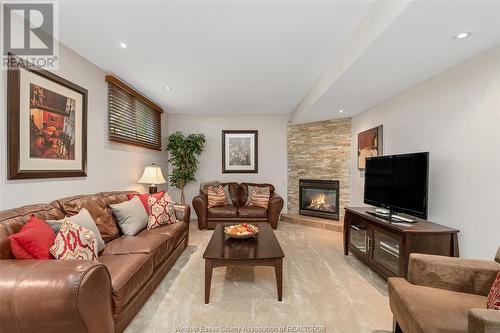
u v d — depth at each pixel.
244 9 1.78
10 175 1.79
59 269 1.21
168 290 2.20
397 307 1.44
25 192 1.94
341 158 4.51
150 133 4.26
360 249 2.90
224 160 5.34
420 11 1.38
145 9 1.78
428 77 2.44
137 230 2.55
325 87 2.88
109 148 3.09
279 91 3.73
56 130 2.22
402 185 2.45
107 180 3.05
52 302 1.13
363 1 1.69
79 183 2.54
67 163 2.35
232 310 1.91
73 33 2.12
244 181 5.36
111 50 2.43
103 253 2.01
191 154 4.95
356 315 1.86
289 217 4.91
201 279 2.42
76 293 1.14
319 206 4.85
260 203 4.61
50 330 1.17
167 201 3.04
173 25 1.99
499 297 1.13
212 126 5.34
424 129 2.55
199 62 2.70
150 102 4.09
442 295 1.36
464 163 2.06
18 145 1.85
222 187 4.88
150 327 1.70
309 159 4.97
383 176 2.75
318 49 2.39
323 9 1.78
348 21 1.92
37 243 1.47
